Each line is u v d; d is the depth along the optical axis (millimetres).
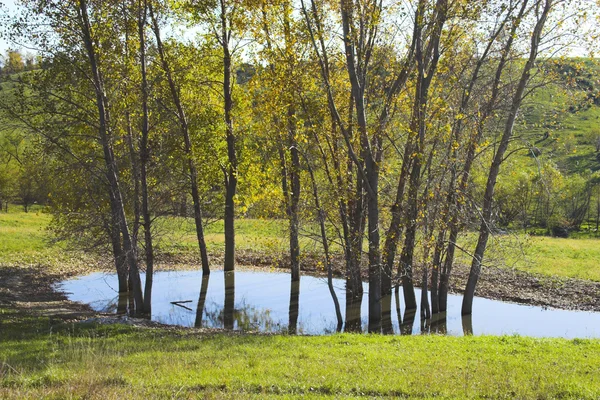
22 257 38031
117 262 26812
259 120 23875
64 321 19891
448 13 20344
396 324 24297
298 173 25078
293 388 10883
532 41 21625
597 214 76125
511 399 10203
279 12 22641
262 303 28750
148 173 26172
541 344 16062
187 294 30812
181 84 30109
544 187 22219
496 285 32906
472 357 14039
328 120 23781
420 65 21344
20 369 11789
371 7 20906
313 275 36875
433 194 20641
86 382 10703
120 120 24984
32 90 22781
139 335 17531
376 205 22156
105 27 22625
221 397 9914
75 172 24234
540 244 45156
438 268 25344
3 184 68750
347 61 21375
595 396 10391
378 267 22422
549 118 21844
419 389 10695
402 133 22328
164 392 10250
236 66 32875
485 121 22594
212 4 29078
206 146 31219
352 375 11797
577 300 29375
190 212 34812
